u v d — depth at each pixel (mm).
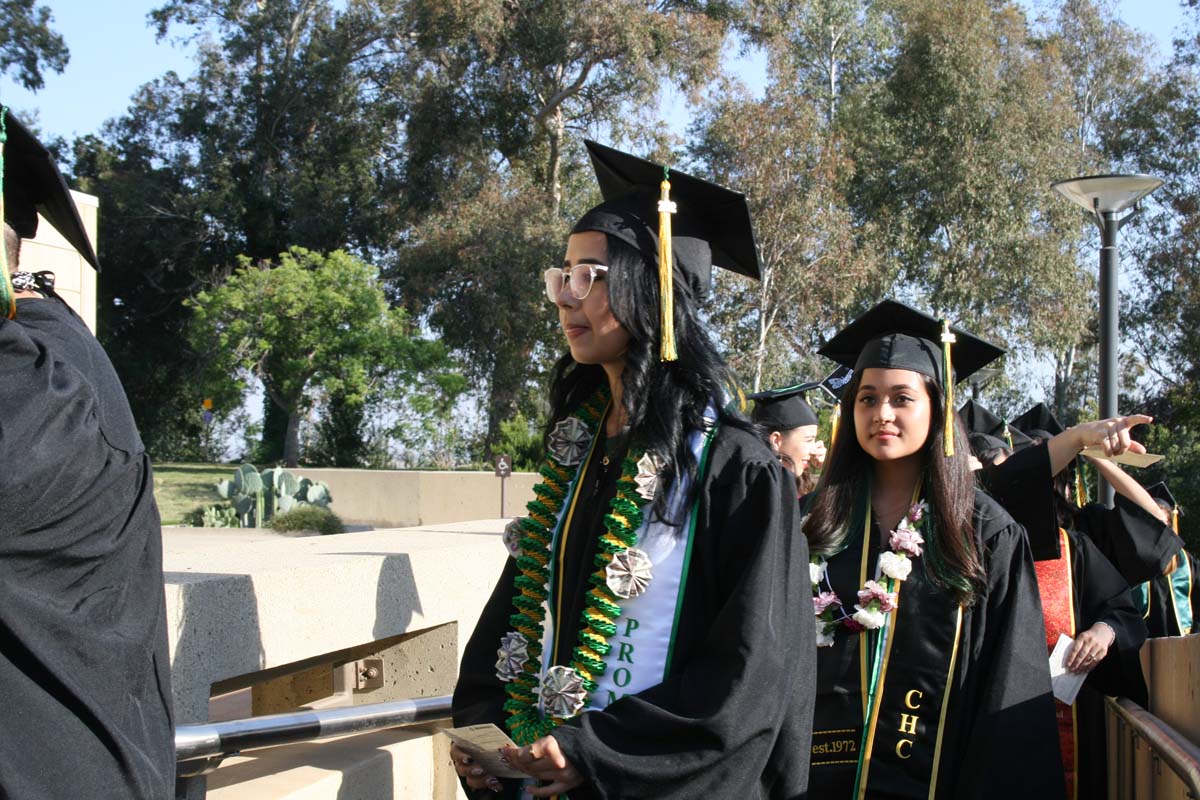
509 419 29891
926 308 29609
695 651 2135
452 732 2107
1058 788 2816
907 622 2979
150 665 1867
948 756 2875
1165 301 31266
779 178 25531
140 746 1808
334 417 31562
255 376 28328
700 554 2162
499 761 2229
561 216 31656
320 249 35094
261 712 3873
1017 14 30047
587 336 2268
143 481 1896
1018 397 30938
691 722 1955
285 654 2807
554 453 2496
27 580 1671
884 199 29797
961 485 3037
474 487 17266
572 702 2139
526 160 32969
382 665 3773
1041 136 28828
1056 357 30516
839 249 26172
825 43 32469
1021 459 3494
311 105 35688
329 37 36094
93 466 1743
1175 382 31922
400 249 33188
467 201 30672
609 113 31609
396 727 3105
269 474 13898
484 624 2561
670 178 2291
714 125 26438
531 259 28969
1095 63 33781
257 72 36438
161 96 37844
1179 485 20391
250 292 26156
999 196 28266
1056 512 3646
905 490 3213
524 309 29109
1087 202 8328
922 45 29109
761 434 2283
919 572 3023
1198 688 2686
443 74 32250
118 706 1764
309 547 3611
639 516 2188
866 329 3523
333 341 26078
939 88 28906
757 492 2145
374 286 27578
